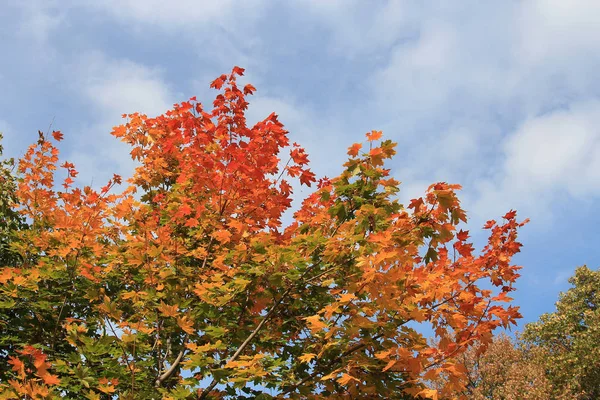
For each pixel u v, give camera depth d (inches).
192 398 203.0
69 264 243.1
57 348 241.8
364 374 186.7
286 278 200.5
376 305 186.9
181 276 222.7
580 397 751.1
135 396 193.8
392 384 186.2
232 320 218.5
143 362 206.2
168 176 302.0
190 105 228.1
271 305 218.4
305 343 206.2
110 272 257.0
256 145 224.7
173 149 289.7
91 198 247.0
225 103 228.2
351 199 207.9
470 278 211.3
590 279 852.0
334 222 220.7
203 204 244.8
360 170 200.1
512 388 788.0
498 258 226.4
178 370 230.7
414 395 181.5
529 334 875.4
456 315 191.2
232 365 175.2
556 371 775.7
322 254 197.2
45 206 300.8
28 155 313.7
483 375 848.3
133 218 254.2
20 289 241.6
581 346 751.1
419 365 177.5
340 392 193.6
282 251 194.7
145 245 220.8
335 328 177.9
